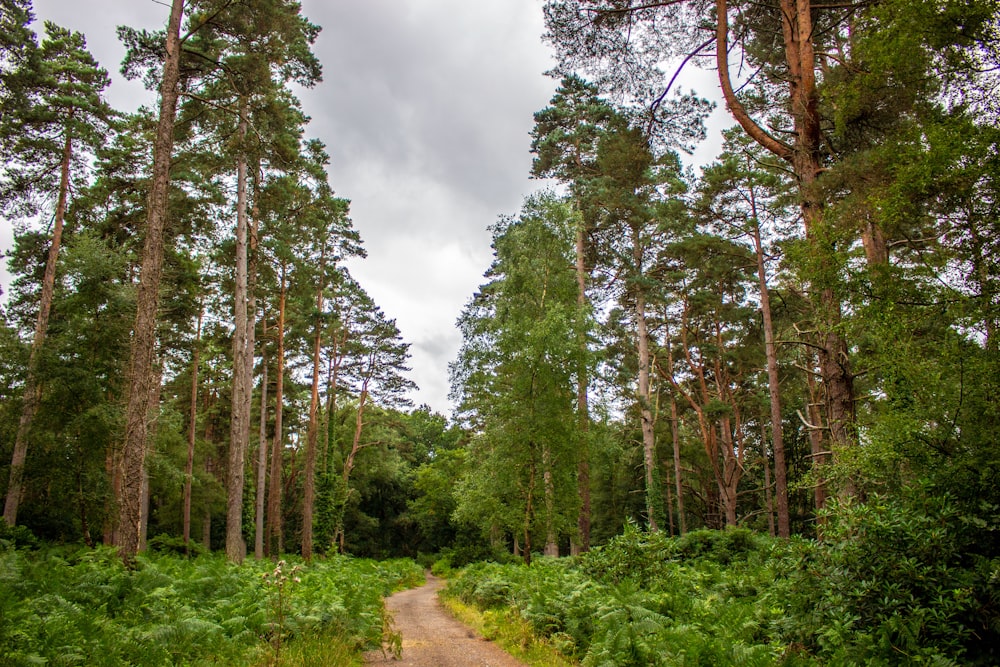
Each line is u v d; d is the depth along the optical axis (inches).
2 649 229.8
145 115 909.2
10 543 584.1
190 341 1019.3
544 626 397.7
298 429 1801.2
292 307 1258.6
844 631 233.3
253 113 733.9
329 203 978.1
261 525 1065.5
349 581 612.4
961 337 269.3
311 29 785.6
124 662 255.3
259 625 345.1
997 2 271.0
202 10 652.1
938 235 320.2
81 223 937.5
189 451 1278.3
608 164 653.3
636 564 476.4
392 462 2204.7
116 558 434.3
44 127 848.9
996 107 283.4
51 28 892.0
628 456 1448.1
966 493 252.7
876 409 319.9
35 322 961.5
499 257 800.9
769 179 822.5
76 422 711.1
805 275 340.5
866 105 421.1
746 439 1804.9
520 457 700.0
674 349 1425.9
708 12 530.3
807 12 470.9
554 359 701.9
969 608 222.1
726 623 322.0
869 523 250.2
